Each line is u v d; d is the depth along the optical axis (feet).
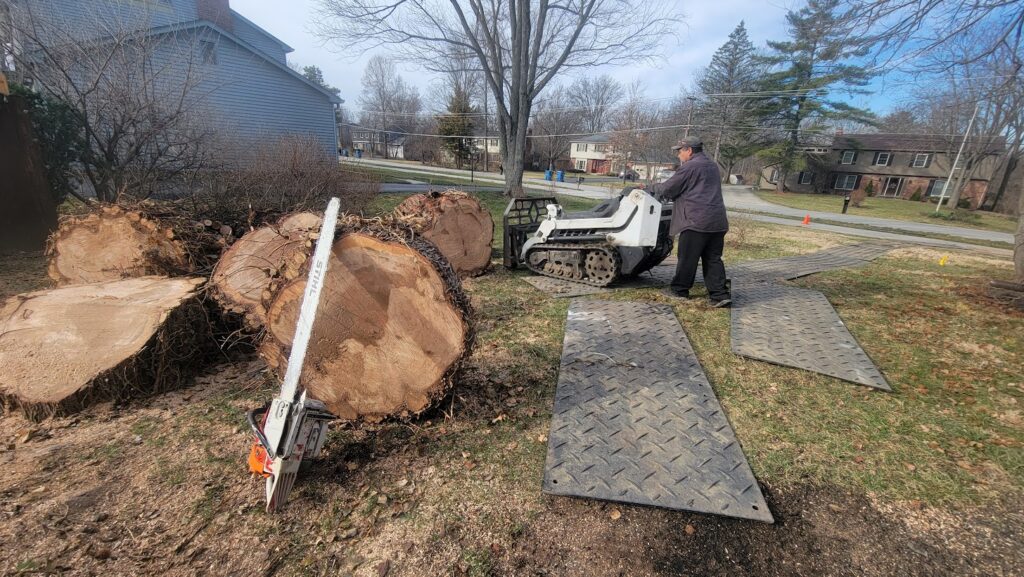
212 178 24.94
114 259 12.66
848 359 12.20
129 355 9.13
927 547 6.43
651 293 17.74
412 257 7.75
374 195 32.55
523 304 16.17
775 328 14.32
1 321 9.41
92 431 8.38
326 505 6.75
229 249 11.91
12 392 8.50
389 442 8.23
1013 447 8.59
